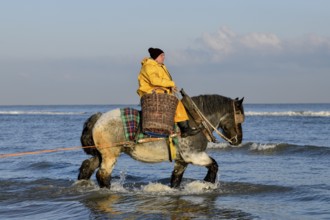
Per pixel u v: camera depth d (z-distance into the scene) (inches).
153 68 461.1
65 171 720.3
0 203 488.7
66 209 449.7
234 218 403.9
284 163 764.6
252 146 994.1
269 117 2950.3
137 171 700.7
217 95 492.1
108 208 445.4
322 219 392.8
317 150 914.7
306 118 2699.3
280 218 400.5
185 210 432.8
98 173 490.3
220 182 556.7
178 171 505.4
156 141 465.1
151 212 427.2
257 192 508.1
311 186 538.0
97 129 476.1
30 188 559.8
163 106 455.5
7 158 924.6
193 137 471.8
